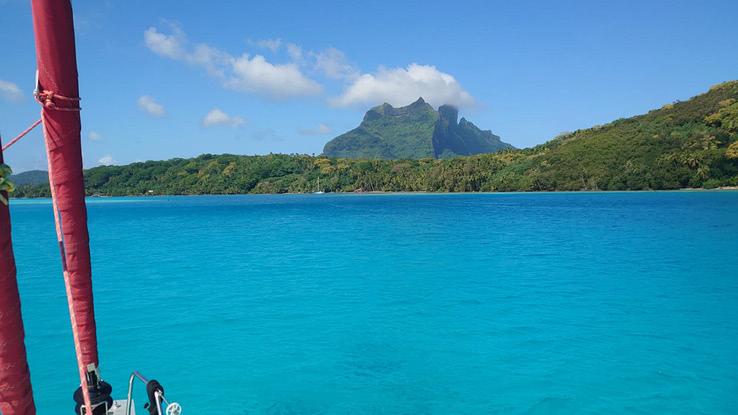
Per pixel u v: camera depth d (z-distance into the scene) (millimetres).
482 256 27281
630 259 25172
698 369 10039
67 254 2920
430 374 10109
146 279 21531
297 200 161250
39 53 2426
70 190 2773
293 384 9734
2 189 2084
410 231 43594
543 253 28062
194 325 13945
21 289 19891
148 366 10742
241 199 195250
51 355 11602
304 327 13680
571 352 11180
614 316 14234
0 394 2311
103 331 13375
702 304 15539
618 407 8430
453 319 14258
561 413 8258
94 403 3277
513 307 15539
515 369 10258
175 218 72438
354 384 9656
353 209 88562
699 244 30750
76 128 2693
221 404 8875
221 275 22406
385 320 14289
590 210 69375
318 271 23172
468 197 144250
